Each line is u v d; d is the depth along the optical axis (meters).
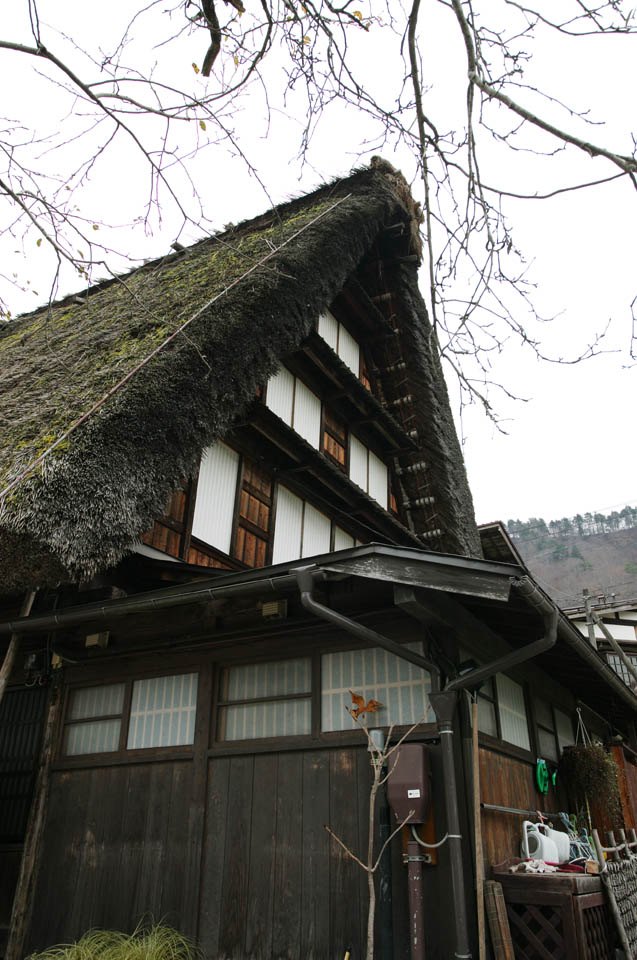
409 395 9.56
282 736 4.45
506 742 4.83
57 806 4.99
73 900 4.60
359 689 4.32
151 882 4.40
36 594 5.56
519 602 3.98
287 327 6.07
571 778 5.99
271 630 4.68
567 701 6.93
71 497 3.74
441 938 3.51
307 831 4.09
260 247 6.63
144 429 4.32
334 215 7.37
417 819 3.62
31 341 7.08
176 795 4.60
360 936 3.71
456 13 2.68
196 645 4.93
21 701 5.56
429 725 3.99
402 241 8.97
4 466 4.03
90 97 2.91
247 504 6.78
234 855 4.25
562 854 4.59
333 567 3.83
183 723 4.83
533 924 3.71
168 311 5.65
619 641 18.67
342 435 8.79
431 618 3.96
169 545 5.61
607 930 4.01
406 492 9.80
